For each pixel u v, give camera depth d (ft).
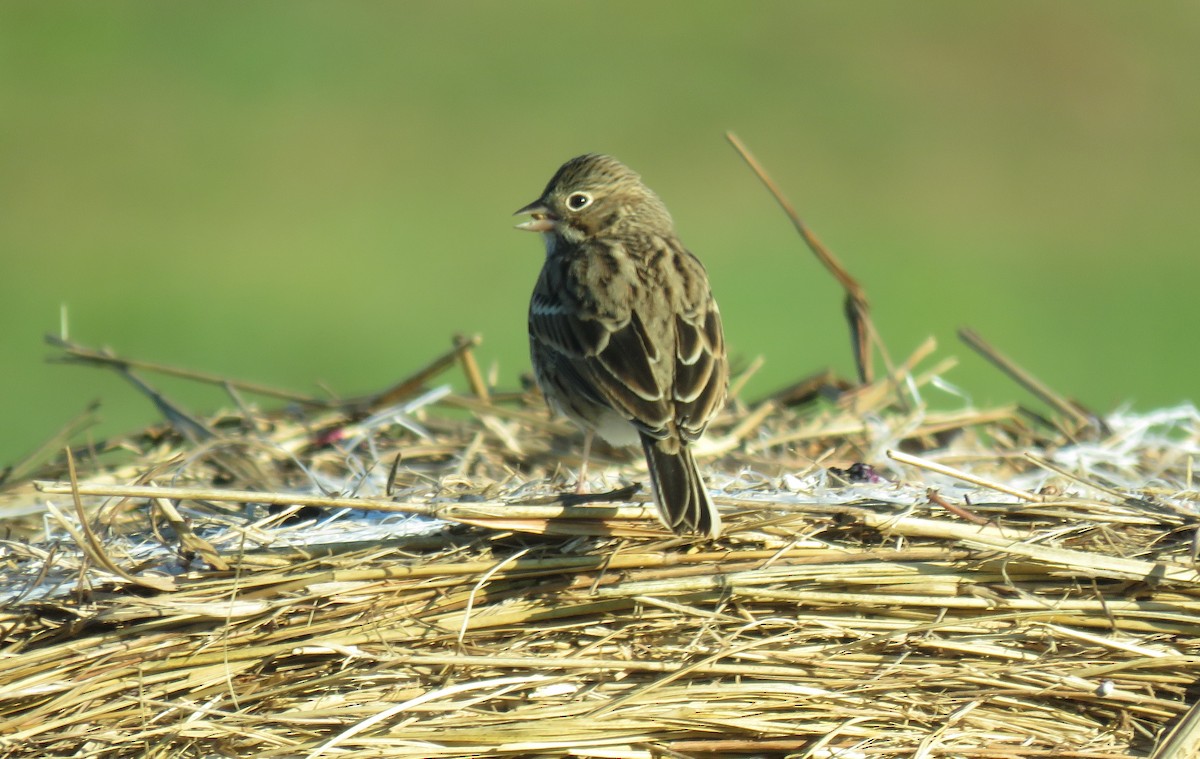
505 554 28.14
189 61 126.31
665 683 27.20
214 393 70.64
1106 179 113.39
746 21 143.54
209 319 83.35
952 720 27.35
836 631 27.73
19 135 109.81
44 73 121.08
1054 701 27.73
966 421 40.01
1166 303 89.86
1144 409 69.77
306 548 28.22
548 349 34.78
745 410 42.29
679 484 28.94
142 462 37.76
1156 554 28.45
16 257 91.35
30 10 132.87
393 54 132.26
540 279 36.63
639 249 36.35
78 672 26.63
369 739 26.45
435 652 27.35
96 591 27.37
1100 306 89.40
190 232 97.50
